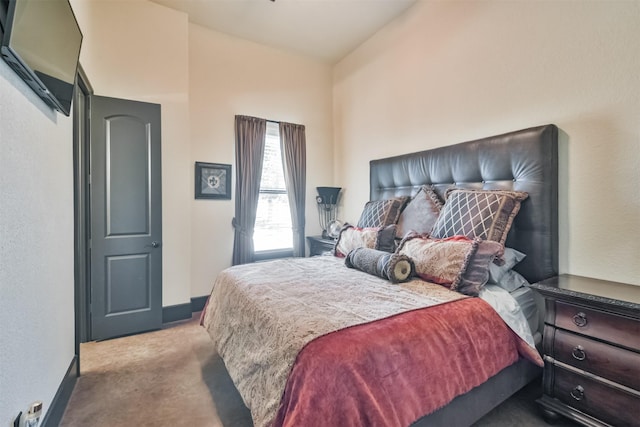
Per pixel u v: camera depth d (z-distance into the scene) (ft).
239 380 4.93
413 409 3.81
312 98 13.74
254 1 9.93
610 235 5.81
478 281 5.63
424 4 9.68
